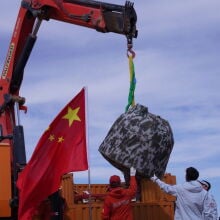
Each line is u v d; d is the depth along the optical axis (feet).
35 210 31.65
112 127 30.83
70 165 31.40
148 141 29.58
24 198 30.45
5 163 32.68
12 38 38.14
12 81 37.63
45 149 31.42
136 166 29.43
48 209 33.24
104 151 30.50
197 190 30.83
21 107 37.14
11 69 37.60
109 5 34.09
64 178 38.19
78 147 31.60
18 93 38.06
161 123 30.42
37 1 36.68
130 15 32.71
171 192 30.76
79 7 35.55
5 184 32.40
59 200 34.04
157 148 29.76
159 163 30.12
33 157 30.99
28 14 37.65
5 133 36.50
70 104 32.09
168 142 30.35
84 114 31.94
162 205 39.50
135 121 29.96
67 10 35.91
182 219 30.73
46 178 31.19
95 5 34.99
